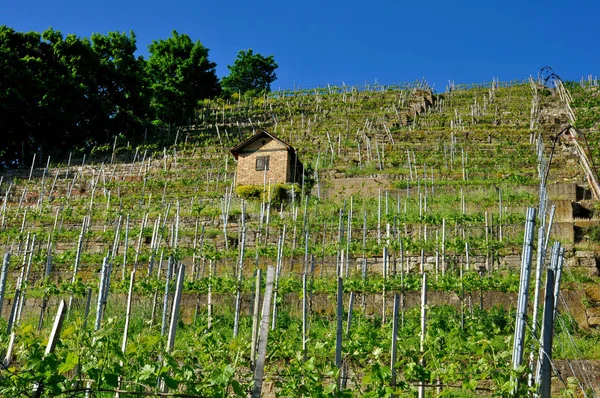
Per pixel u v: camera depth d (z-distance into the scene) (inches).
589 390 493.7
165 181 1520.7
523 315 366.0
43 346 363.3
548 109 1991.9
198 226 1135.6
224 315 708.7
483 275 822.5
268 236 1051.9
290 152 1471.5
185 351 434.9
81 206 1353.3
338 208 1203.9
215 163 1700.3
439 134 1772.9
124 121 2190.0
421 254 861.2
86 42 2207.2
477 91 2358.5
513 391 358.6
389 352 508.1
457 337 484.4
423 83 2492.6
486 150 1603.1
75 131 2080.5
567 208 1012.5
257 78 3415.4
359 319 666.2
